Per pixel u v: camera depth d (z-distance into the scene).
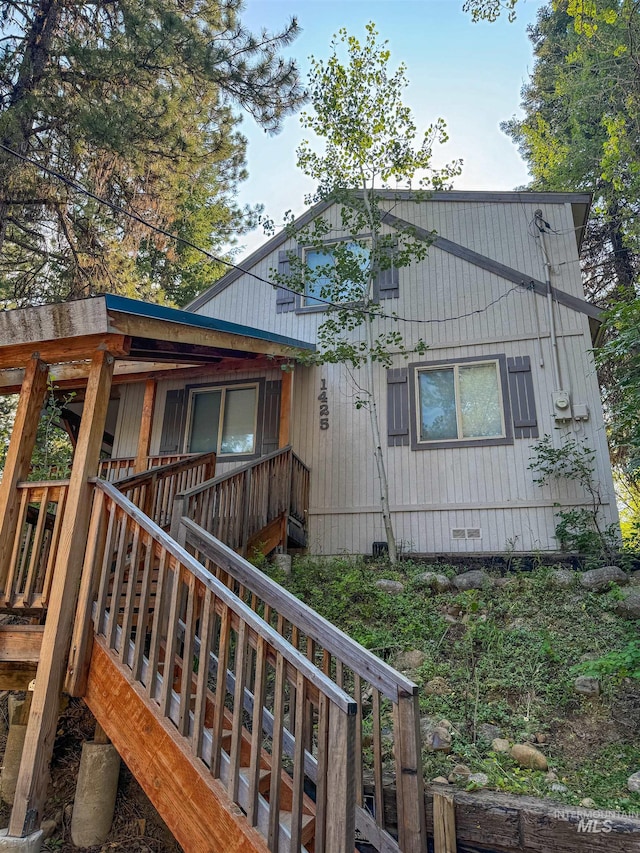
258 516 6.26
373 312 8.30
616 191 12.77
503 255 8.69
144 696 3.03
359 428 8.55
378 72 8.42
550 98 16.94
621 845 2.67
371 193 8.61
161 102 10.36
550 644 4.79
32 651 3.57
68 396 7.80
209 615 2.94
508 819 2.86
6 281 11.93
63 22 10.25
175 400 9.41
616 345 5.74
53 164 9.91
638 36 11.21
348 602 5.84
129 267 12.02
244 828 2.46
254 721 2.58
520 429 7.81
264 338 7.16
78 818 3.63
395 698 2.96
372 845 2.91
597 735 3.76
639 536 6.52
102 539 3.69
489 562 7.18
